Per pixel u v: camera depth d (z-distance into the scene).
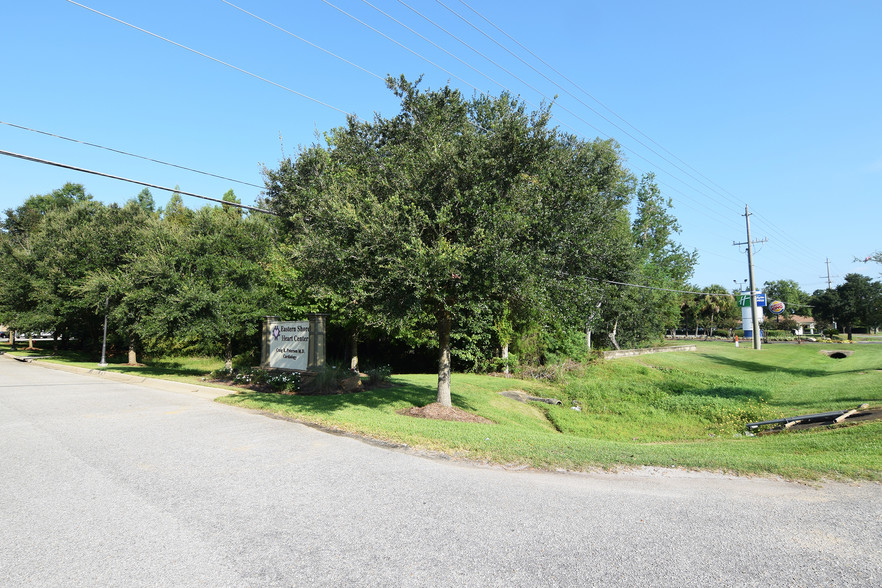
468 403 14.67
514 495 5.32
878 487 5.77
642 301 37.91
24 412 10.32
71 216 33.59
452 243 9.69
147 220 29.62
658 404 20.61
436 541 4.07
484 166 9.59
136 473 5.95
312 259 9.85
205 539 4.08
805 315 105.81
